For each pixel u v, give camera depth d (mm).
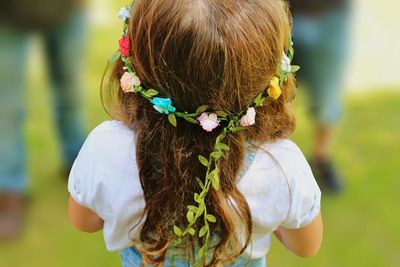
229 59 903
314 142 1829
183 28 896
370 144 2057
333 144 2049
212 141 941
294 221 989
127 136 964
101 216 993
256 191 961
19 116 1631
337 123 2027
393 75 2541
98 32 2609
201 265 1001
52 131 2057
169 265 1014
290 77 998
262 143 972
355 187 1844
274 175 964
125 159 958
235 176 953
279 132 988
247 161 959
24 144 1701
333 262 1557
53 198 1764
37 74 2338
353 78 2498
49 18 1539
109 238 1013
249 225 969
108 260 1548
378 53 2711
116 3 2783
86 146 979
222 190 950
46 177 1846
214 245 981
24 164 1691
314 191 990
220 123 941
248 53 911
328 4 1596
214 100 919
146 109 951
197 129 939
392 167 1939
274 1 939
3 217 1625
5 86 1577
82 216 1039
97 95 2197
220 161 946
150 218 966
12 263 1535
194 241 980
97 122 2041
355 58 2656
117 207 965
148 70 922
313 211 996
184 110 929
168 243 981
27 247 1587
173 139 943
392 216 1726
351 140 2078
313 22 1617
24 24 1516
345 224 1693
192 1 907
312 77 1729
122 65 978
